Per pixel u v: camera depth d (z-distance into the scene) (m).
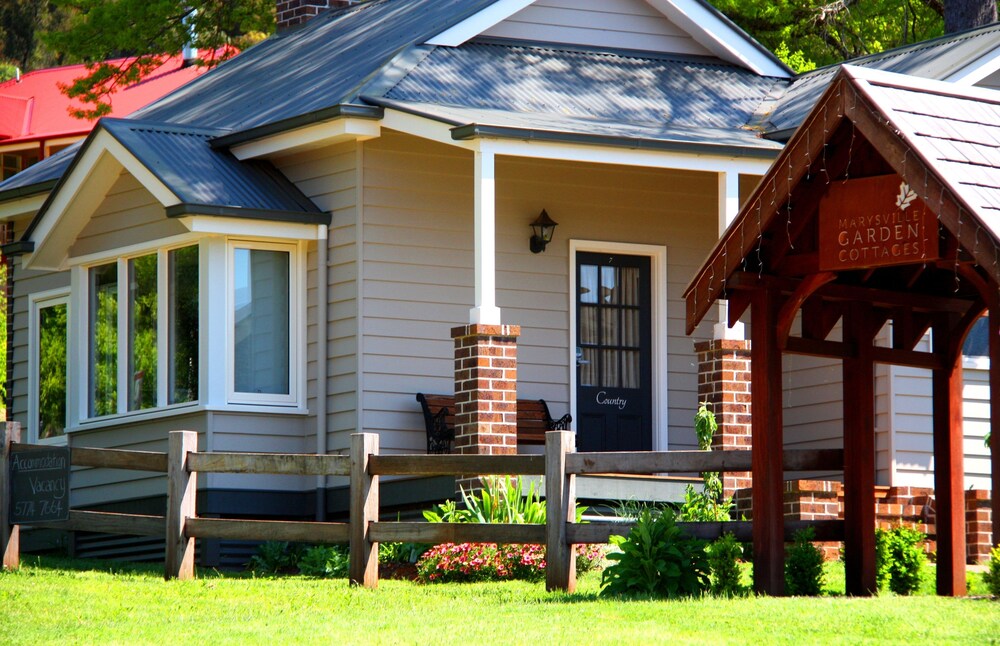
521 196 27.83
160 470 20.98
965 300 17.98
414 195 26.91
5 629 16.33
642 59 30.98
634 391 28.67
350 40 32.56
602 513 25.14
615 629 15.13
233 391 26.56
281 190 27.33
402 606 17.94
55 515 21.53
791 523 17.97
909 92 16.22
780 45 46.62
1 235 33.91
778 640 14.28
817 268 16.75
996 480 16.03
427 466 19.30
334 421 26.53
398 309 26.58
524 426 27.06
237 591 19.38
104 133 27.47
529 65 29.20
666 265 28.89
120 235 28.50
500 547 21.28
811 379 28.11
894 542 18.44
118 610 17.81
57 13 97.50
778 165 16.52
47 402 31.34
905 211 15.92
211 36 49.91
